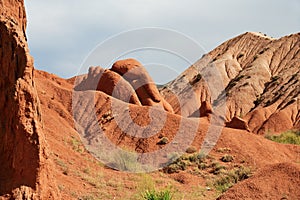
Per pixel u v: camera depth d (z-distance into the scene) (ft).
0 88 41.39
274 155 102.58
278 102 284.82
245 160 96.27
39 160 40.16
